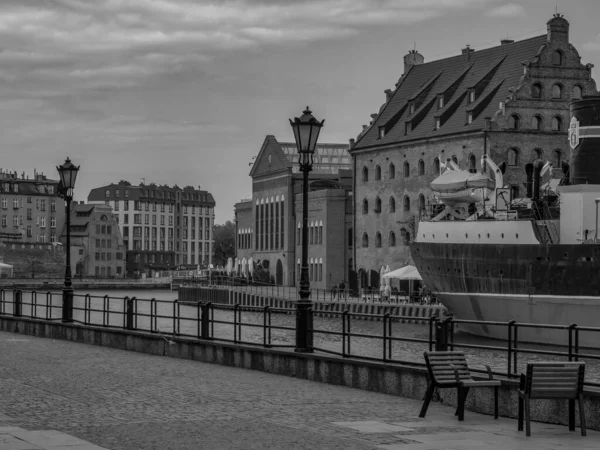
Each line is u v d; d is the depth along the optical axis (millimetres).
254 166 172375
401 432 22344
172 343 42500
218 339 40719
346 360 31844
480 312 66250
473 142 112750
